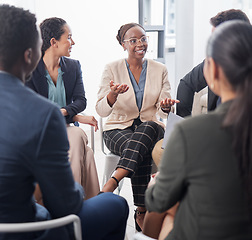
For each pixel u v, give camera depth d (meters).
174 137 0.89
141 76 2.35
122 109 2.34
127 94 2.30
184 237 0.91
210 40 0.90
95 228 1.28
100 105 2.21
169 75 4.58
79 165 1.86
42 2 3.42
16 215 1.00
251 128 0.81
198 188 0.86
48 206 1.09
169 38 4.56
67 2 3.61
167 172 0.90
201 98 2.10
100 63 4.04
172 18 4.88
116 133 2.26
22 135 0.96
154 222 1.39
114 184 1.95
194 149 0.85
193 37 3.08
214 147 0.84
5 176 0.96
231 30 0.86
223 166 0.84
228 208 0.84
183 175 0.87
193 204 0.87
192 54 3.12
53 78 2.14
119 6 4.10
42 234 1.07
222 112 0.87
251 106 0.81
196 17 3.04
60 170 1.03
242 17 1.81
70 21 3.67
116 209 1.36
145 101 2.31
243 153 0.82
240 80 0.83
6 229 0.93
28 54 1.06
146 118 2.35
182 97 2.14
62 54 2.09
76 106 2.17
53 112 1.00
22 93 1.01
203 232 0.86
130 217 2.37
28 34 1.04
